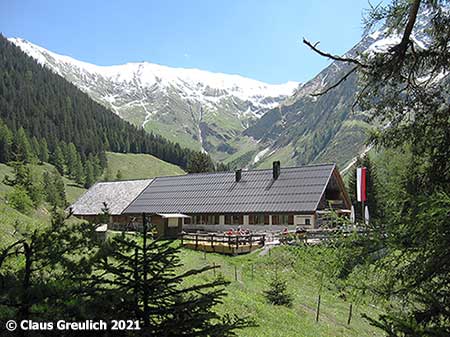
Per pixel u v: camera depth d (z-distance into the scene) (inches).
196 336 192.4
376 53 251.3
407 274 228.8
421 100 263.0
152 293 195.6
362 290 247.6
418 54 251.9
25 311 161.5
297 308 821.2
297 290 974.4
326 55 251.3
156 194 2367.1
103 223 207.0
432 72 256.8
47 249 184.9
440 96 260.7
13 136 5329.7
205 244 1370.6
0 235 460.8
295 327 669.3
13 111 6628.9
